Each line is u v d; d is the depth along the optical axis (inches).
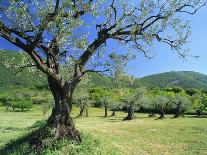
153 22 1033.5
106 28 1043.3
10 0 860.0
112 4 1004.6
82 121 3154.5
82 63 1047.6
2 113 4537.4
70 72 1127.6
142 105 3885.3
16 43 918.4
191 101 3998.5
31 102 5196.9
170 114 4315.9
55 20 884.0
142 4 1013.2
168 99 3713.1
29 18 936.9
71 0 916.6
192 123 2331.4
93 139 1056.2
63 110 1007.0
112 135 1608.0
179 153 1203.2
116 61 1053.2
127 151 1132.5
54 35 927.0
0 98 6127.0
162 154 1176.8
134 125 2351.1
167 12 1015.6
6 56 1051.3
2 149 1029.2
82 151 930.7
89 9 940.0
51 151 910.4
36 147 946.7
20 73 1144.8
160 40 1055.6
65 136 983.0
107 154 961.5
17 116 3823.8
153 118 3518.7
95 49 1050.7
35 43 925.8
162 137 1637.6
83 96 3951.8
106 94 5157.5
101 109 5319.9
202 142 1438.2
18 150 955.3
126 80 1070.4
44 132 981.8
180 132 1827.0
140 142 1439.5
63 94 1015.0
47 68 975.6
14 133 1414.9
